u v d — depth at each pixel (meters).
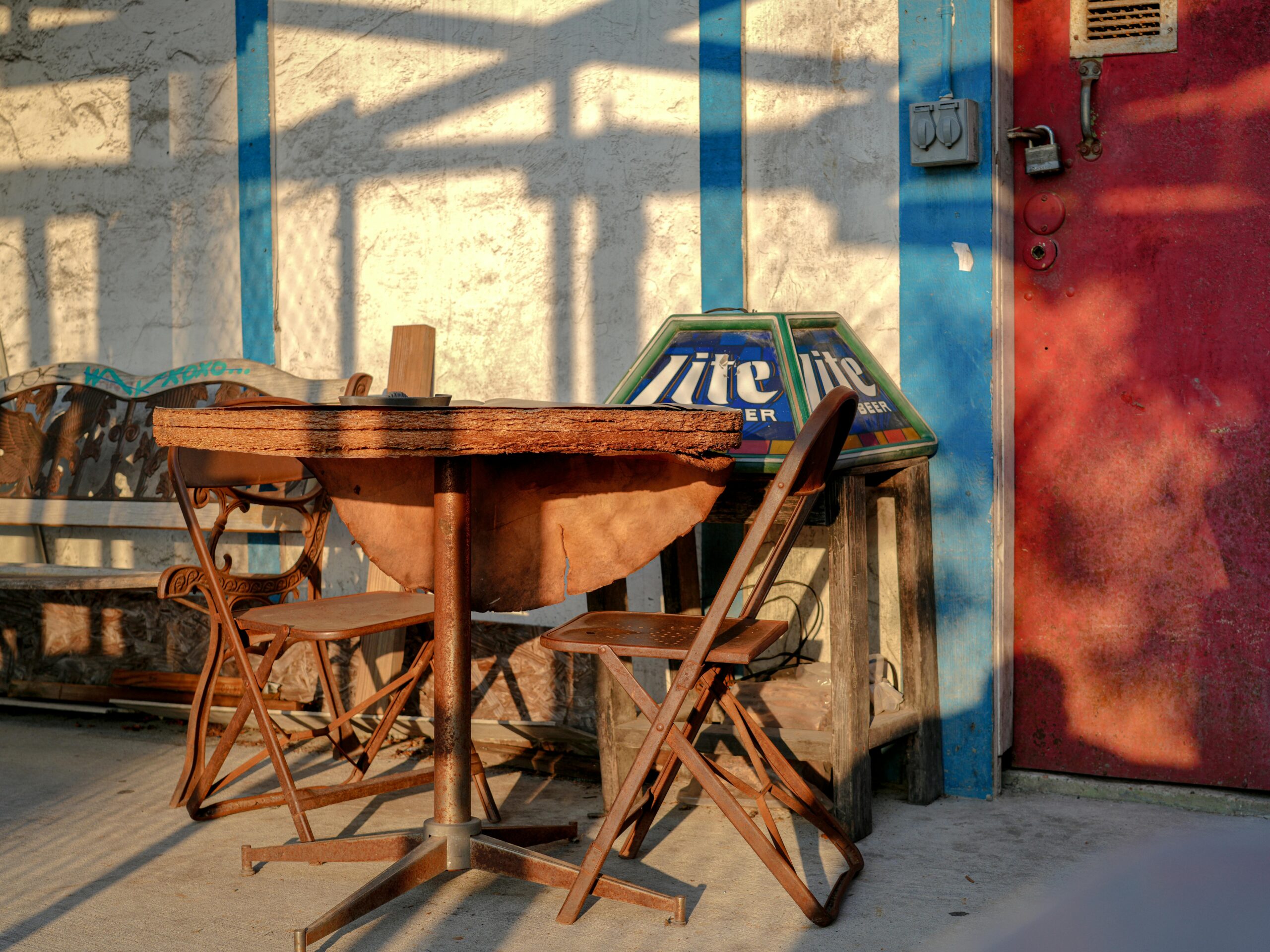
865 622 3.11
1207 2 3.31
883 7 3.53
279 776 2.96
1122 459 3.46
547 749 3.90
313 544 3.78
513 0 4.06
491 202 4.13
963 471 3.45
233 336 4.57
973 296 3.43
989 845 3.05
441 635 2.63
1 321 4.96
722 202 3.77
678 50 3.82
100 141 4.76
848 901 2.66
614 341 3.96
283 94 4.43
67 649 4.57
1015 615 3.62
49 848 3.04
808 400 3.05
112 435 4.54
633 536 2.72
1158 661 3.45
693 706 3.24
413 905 2.64
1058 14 3.47
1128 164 3.42
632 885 2.57
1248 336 3.30
